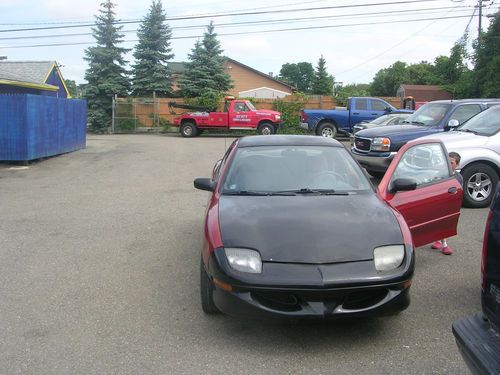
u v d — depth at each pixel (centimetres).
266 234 402
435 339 400
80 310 461
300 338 404
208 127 2702
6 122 1491
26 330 420
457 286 516
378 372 352
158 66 3506
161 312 457
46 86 2419
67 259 614
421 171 568
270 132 2689
